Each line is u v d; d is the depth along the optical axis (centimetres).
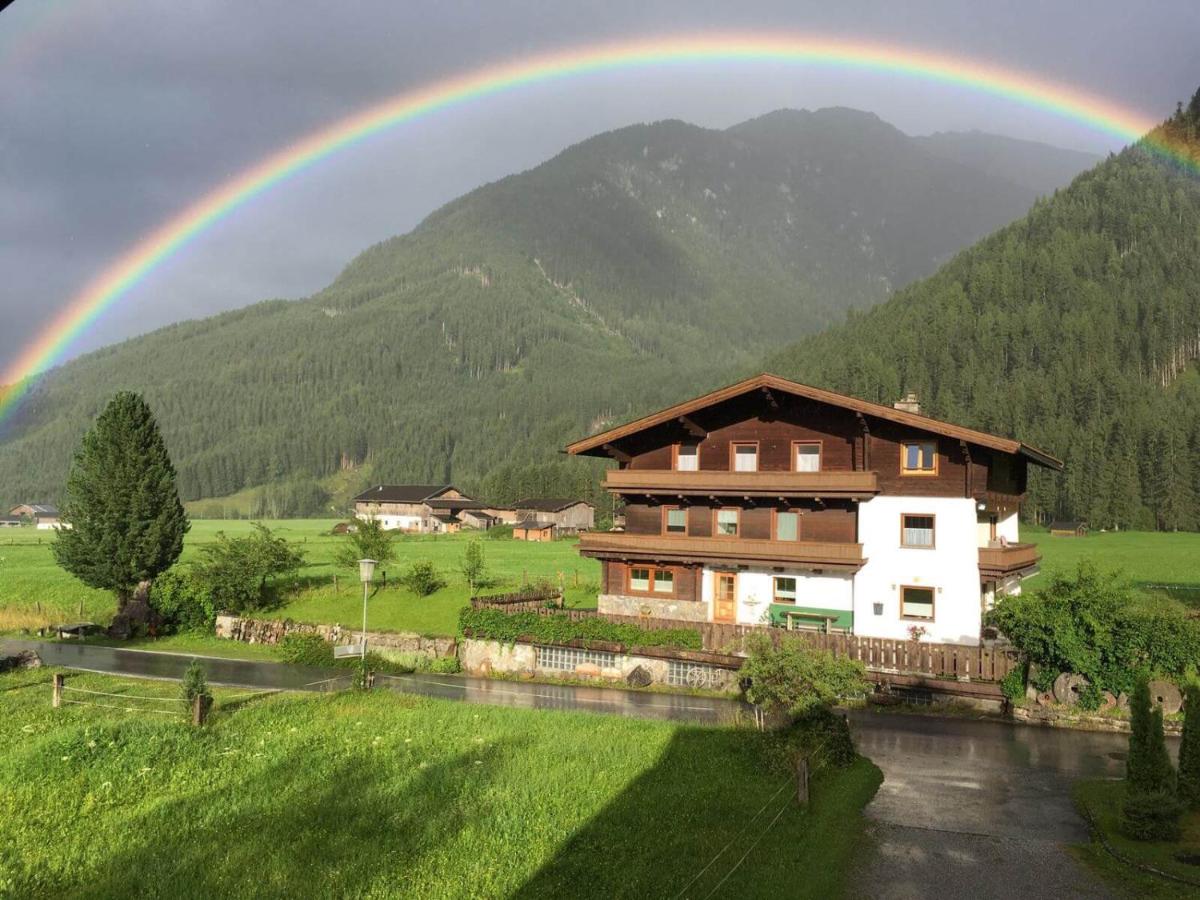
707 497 4388
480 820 1939
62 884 1614
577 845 1819
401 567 7494
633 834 1880
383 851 1767
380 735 2669
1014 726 3102
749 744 2575
